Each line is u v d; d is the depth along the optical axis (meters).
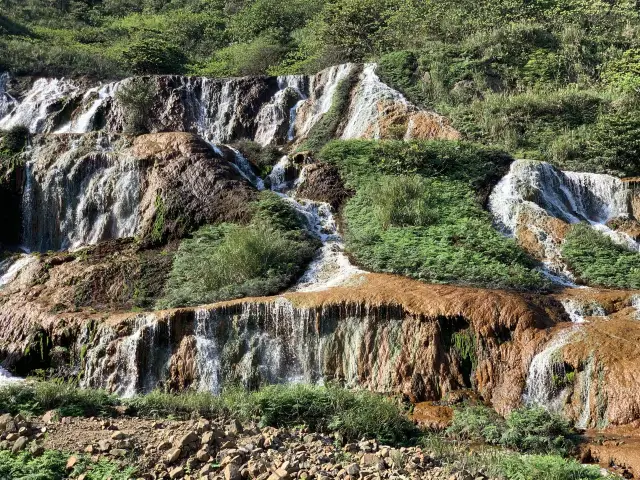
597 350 13.02
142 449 8.90
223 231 19.66
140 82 28.39
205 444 8.96
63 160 23.06
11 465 8.10
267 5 44.81
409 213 19.91
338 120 27.48
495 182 22.06
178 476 8.32
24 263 20.09
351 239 19.30
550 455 10.27
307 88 30.58
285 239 18.62
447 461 9.64
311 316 14.91
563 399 12.88
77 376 15.33
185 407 10.93
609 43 32.16
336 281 16.84
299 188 22.59
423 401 13.58
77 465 8.32
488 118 26.06
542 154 24.59
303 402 10.91
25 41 38.69
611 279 17.41
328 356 14.67
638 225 20.91
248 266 17.39
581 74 29.91
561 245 19.25
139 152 22.61
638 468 10.01
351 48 33.62
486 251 17.86
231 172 22.23
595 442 11.11
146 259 19.17
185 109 29.78
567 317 15.03
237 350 14.91
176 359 14.95
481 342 14.03
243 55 39.09
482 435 11.46
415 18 35.06
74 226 22.31
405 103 26.84
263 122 29.20
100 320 15.86
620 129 24.11
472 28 33.84
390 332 14.53
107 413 10.45
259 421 10.59
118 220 21.84
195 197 21.03
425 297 14.85
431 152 22.78
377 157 23.03
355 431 10.41
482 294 14.89
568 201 22.33
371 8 36.25
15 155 23.64
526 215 20.33
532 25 32.69
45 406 10.39
